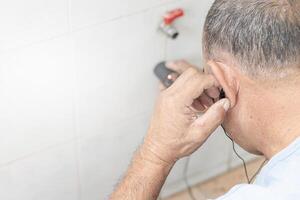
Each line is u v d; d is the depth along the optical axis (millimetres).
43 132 1547
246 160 2090
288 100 950
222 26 978
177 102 1104
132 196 1154
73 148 1646
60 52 1408
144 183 1160
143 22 1490
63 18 1351
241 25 958
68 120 1566
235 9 971
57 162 1649
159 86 1640
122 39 1489
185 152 1163
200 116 1103
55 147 1605
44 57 1392
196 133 1117
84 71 1486
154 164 1161
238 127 1052
